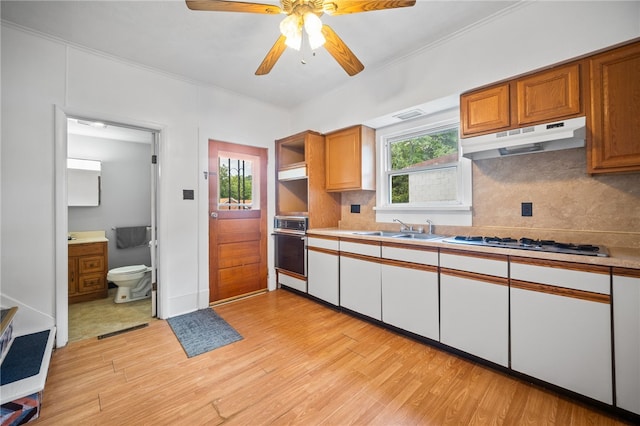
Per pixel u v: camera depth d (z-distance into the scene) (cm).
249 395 164
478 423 141
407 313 229
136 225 435
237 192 341
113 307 312
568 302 154
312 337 236
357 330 249
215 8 149
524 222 214
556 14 179
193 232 299
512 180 220
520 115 191
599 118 164
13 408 140
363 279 264
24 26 207
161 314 277
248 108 348
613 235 178
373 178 317
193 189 300
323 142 344
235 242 336
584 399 151
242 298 339
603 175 182
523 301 169
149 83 271
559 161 199
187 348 218
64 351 214
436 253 210
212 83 308
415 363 195
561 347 156
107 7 189
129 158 431
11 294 205
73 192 382
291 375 183
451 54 227
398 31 220
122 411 151
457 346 200
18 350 185
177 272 288
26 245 210
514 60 195
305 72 286
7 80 204
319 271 312
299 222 337
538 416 145
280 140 369
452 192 267
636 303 135
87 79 237
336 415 147
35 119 214
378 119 289
